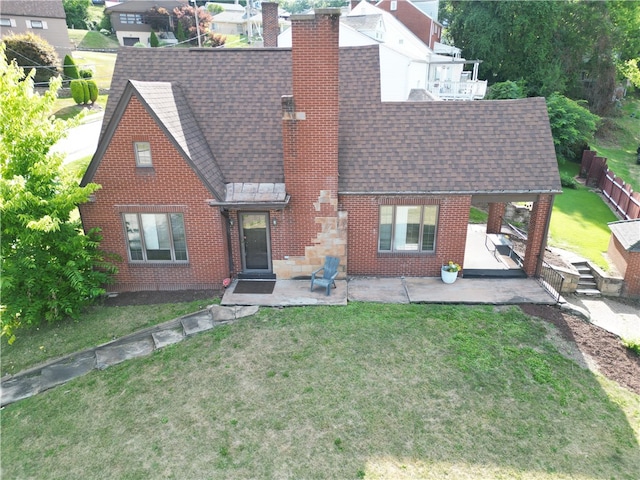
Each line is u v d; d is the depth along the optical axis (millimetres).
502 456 8891
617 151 42062
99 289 13391
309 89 12984
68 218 13039
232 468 8617
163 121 12930
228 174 14484
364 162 14648
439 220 14789
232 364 11383
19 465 8891
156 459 8875
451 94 45375
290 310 13531
